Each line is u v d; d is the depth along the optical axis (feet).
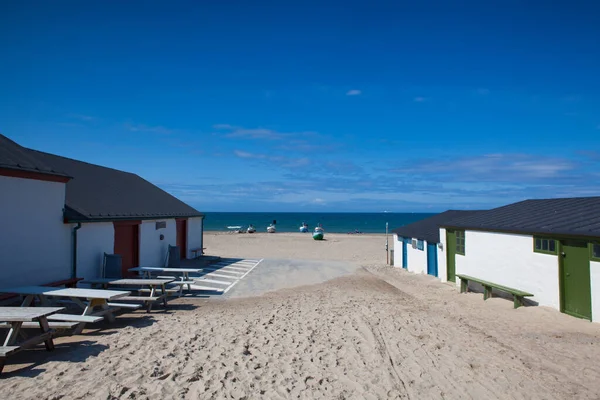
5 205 27.43
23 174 28.81
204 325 25.31
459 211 69.56
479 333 25.57
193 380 16.35
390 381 17.25
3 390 14.47
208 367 17.81
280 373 17.65
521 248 35.01
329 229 256.73
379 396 15.80
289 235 159.22
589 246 27.53
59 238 33.04
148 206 53.67
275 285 46.03
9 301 27.53
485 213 47.91
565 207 38.06
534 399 15.74
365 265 74.23
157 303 33.53
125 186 56.49
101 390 14.76
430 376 17.92
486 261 40.60
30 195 29.71
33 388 14.71
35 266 30.17
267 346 21.31
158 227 53.62
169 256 55.21
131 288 37.63
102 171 56.34
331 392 15.99
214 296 38.29
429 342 23.12
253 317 28.43
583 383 17.25
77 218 34.17
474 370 18.71
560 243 30.35
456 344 22.84
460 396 15.97
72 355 18.52
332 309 31.71
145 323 25.64
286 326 25.73
